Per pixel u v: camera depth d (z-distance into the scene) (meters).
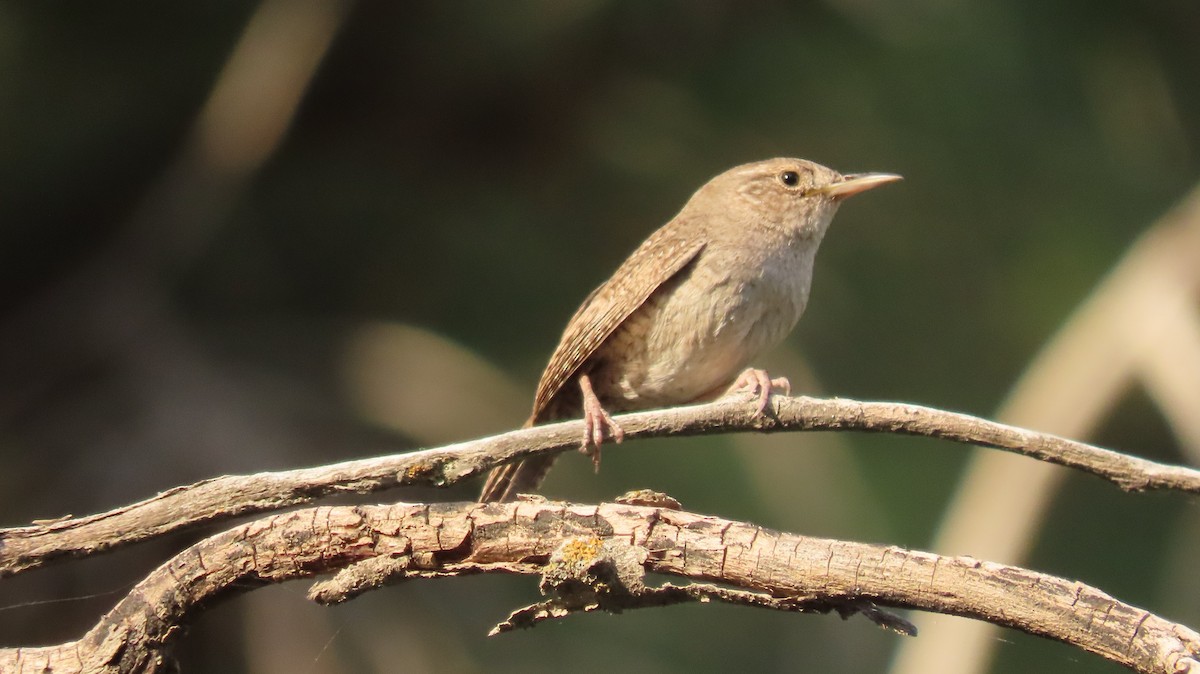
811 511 11.34
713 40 11.98
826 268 12.09
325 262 11.73
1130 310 10.02
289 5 11.63
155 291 11.47
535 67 11.55
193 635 9.39
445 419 10.70
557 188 12.01
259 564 5.33
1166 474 5.20
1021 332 12.16
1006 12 12.45
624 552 5.09
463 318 11.48
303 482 5.38
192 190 11.69
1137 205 12.55
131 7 11.50
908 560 4.98
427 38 11.60
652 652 11.18
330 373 10.98
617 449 11.09
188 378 10.66
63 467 10.10
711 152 11.84
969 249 12.38
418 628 9.99
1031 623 4.88
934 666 9.15
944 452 12.07
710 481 11.16
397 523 5.24
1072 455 5.28
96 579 9.48
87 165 11.59
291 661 9.34
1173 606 12.49
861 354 12.04
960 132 12.22
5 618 9.30
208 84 11.71
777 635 11.75
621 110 11.86
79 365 11.02
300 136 12.10
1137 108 12.88
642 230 11.71
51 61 11.30
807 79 11.98
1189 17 13.04
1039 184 12.45
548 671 10.59
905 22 12.11
